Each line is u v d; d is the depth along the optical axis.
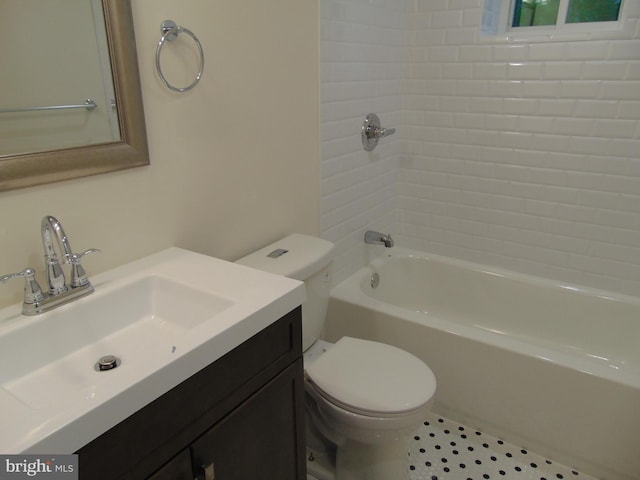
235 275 1.11
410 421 1.35
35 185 0.96
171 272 1.13
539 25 2.16
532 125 2.13
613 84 1.91
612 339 2.09
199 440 0.87
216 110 1.33
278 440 1.12
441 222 2.52
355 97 2.00
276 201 1.65
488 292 2.34
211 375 0.86
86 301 0.99
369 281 2.29
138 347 1.01
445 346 1.83
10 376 0.87
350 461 1.56
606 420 1.57
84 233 1.07
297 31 1.58
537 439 1.74
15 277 0.90
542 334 2.25
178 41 1.18
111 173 1.10
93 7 1.00
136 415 0.73
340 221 2.09
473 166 2.33
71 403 0.67
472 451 1.77
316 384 1.45
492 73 2.15
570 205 2.14
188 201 1.31
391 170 2.48
